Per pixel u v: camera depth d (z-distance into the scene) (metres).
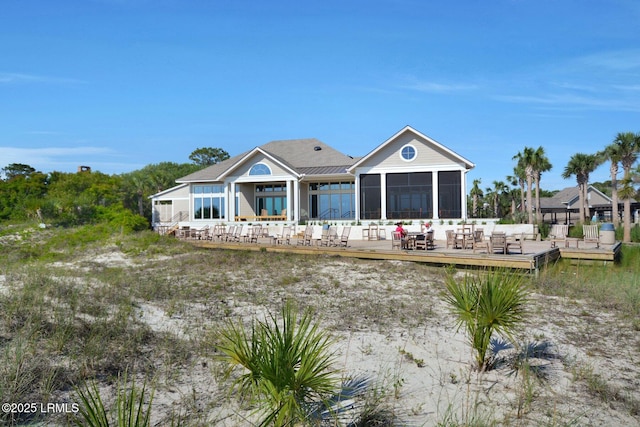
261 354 4.13
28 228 29.95
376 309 9.73
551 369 6.48
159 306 9.66
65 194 45.78
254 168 35.22
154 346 6.93
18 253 20.55
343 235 22.53
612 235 22.91
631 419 4.99
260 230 30.48
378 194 32.19
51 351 6.22
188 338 7.40
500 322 6.16
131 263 18.03
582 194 50.28
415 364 6.59
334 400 5.27
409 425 4.75
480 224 28.86
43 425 4.42
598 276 15.19
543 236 33.78
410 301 10.62
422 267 16.62
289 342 4.16
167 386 5.53
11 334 6.75
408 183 31.58
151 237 25.42
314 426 4.45
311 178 35.50
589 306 10.56
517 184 65.62
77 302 9.02
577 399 5.49
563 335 8.19
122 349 6.54
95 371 5.80
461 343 7.57
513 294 6.11
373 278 13.95
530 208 44.56
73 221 35.59
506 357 6.96
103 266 16.67
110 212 35.38
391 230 29.84
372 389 5.60
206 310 9.43
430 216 31.06
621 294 11.69
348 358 6.73
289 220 34.03
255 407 4.85
